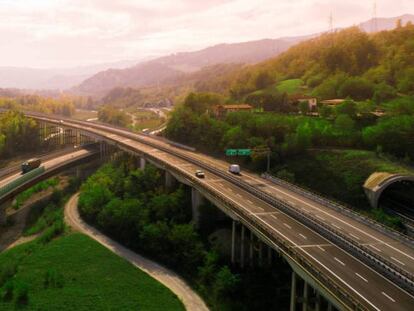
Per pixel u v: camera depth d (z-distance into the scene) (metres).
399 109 142.50
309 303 62.28
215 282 86.44
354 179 106.81
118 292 86.31
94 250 107.00
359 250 65.44
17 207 149.25
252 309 76.62
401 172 102.06
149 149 167.00
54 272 93.19
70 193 162.00
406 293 54.19
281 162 127.56
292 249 64.88
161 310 79.94
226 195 101.56
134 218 115.38
